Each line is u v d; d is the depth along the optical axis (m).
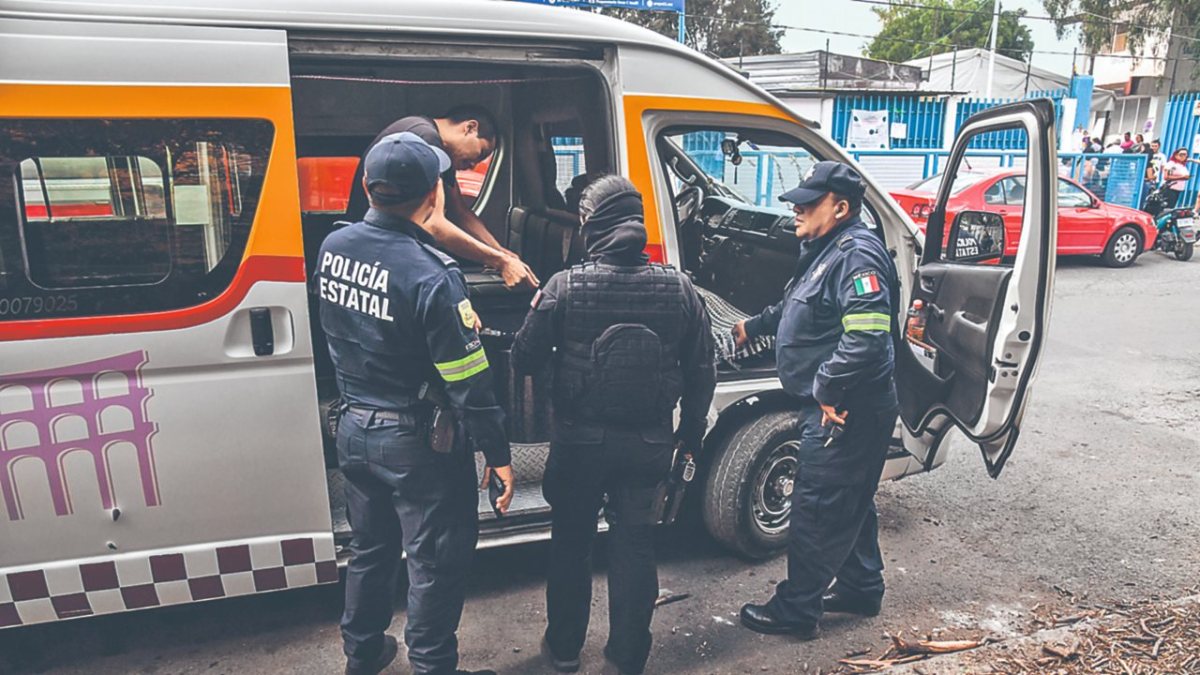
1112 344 7.37
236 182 2.50
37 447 2.41
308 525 2.74
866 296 2.61
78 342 2.40
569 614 2.75
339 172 4.14
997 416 2.99
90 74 2.33
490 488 2.60
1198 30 26.20
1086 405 5.73
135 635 3.03
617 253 2.46
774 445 3.41
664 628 3.12
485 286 3.74
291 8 2.55
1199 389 6.08
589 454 2.52
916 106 16.83
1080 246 11.27
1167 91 28.03
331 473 3.31
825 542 2.89
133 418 2.48
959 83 25.77
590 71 3.04
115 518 2.53
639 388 2.46
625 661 2.72
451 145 3.69
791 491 3.55
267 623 3.12
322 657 2.93
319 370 3.81
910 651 2.98
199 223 2.48
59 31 2.31
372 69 3.64
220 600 3.26
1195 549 3.77
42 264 2.37
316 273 2.40
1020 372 2.93
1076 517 4.08
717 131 3.24
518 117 4.37
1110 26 27.06
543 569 3.51
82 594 2.55
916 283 3.54
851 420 2.76
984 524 4.00
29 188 2.33
